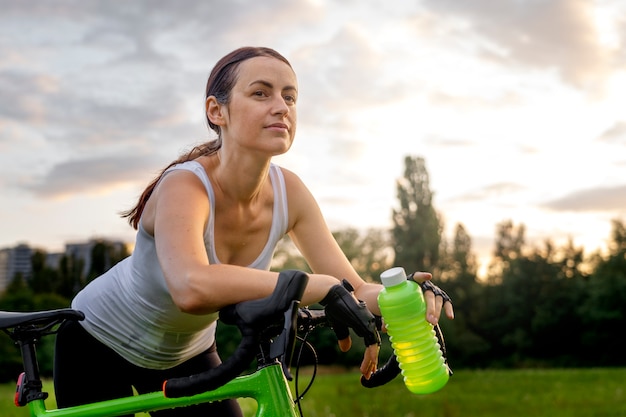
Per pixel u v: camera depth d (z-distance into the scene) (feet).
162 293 5.53
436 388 4.58
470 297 150.61
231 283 4.20
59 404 6.26
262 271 4.34
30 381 5.26
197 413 6.02
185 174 5.06
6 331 5.32
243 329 3.97
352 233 136.36
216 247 5.41
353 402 38.96
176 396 3.94
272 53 5.07
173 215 4.72
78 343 6.12
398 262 151.02
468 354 143.02
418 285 4.64
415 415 38.19
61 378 6.20
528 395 50.34
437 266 151.02
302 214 5.94
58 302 109.09
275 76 4.96
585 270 154.30
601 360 136.15
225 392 4.72
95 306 5.98
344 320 4.29
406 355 4.56
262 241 5.70
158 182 5.20
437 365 4.57
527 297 147.33
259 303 3.97
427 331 4.58
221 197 5.25
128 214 5.64
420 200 152.15
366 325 4.26
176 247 4.53
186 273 4.31
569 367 136.05
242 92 4.97
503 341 143.64
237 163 5.16
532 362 140.56
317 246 5.96
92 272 48.78
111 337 5.98
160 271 5.40
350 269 5.87
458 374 82.48
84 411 5.16
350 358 99.14
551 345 144.15
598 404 43.57
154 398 5.08
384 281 4.57
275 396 4.57
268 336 4.28
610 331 137.59
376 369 4.95
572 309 143.54
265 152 4.99
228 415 6.06
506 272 153.38
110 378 6.24
